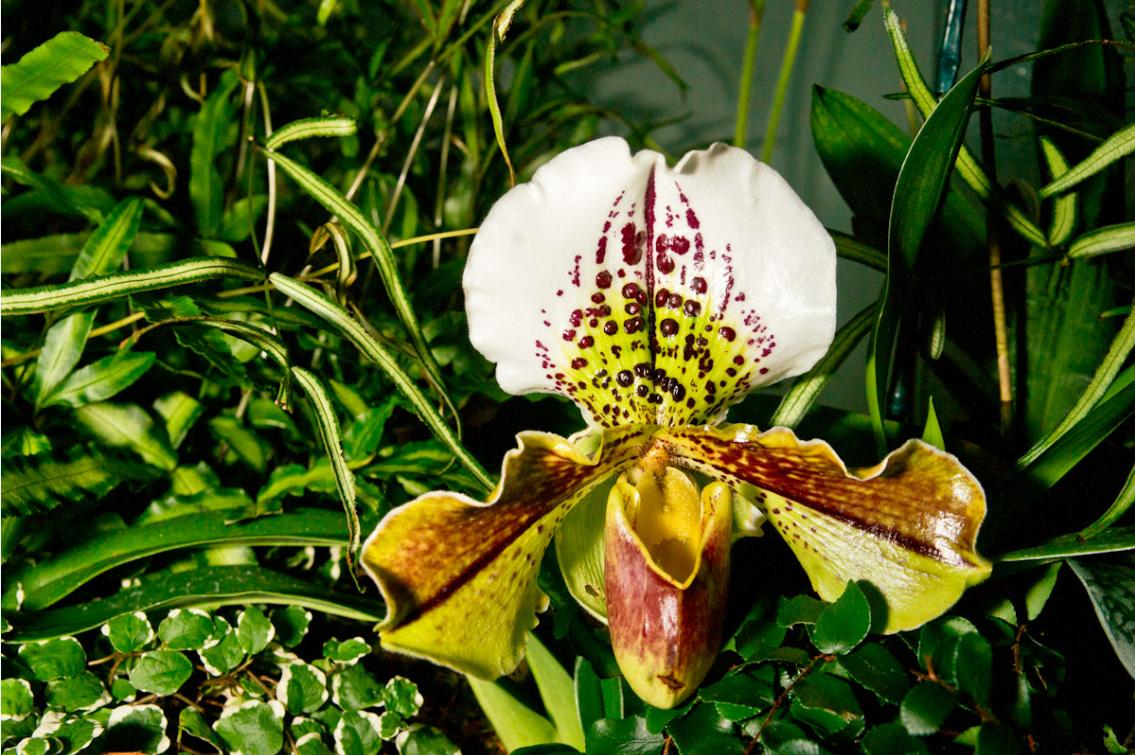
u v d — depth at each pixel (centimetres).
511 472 33
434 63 48
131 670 39
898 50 37
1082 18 43
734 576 39
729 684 36
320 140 63
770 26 77
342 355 45
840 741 35
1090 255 39
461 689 43
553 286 34
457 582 34
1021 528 39
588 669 38
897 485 34
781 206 34
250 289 43
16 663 39
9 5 56
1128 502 36
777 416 38
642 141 62
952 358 46
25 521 41
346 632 44
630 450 36
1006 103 39
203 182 47
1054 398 43
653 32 80
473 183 56
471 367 45
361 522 40
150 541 40
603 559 37
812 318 34
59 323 41
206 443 45
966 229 43
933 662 35
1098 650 40
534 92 62
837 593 36
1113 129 41
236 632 40
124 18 54
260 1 56
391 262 38
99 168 55
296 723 40
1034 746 35
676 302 35
